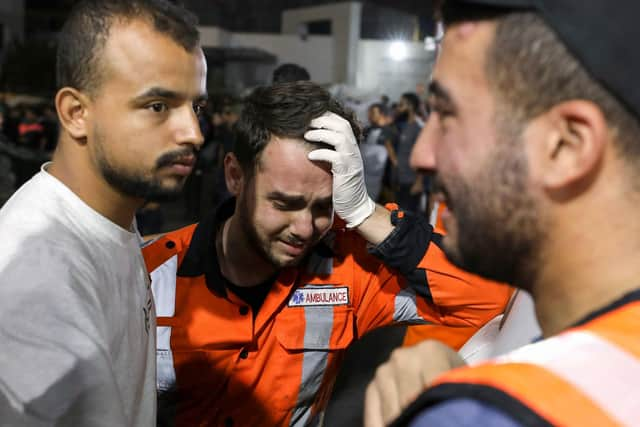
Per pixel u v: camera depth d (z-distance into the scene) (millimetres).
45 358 764
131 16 840
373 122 6742
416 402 458
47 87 16750
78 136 875
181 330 1314
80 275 833
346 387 2895
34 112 9570
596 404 409
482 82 511
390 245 1326
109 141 859
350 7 22750
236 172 1328
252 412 1344
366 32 24844
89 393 790
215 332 1310
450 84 530
